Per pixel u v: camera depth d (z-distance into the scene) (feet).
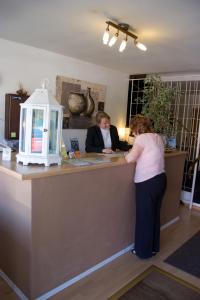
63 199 5.98
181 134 14.55
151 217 7.68
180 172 10.97
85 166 6.24
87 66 13.67
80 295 6.22
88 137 10.25
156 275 7.19
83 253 6.81
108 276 7.02
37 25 8.39
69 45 10.63
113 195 7.44
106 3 6.43
